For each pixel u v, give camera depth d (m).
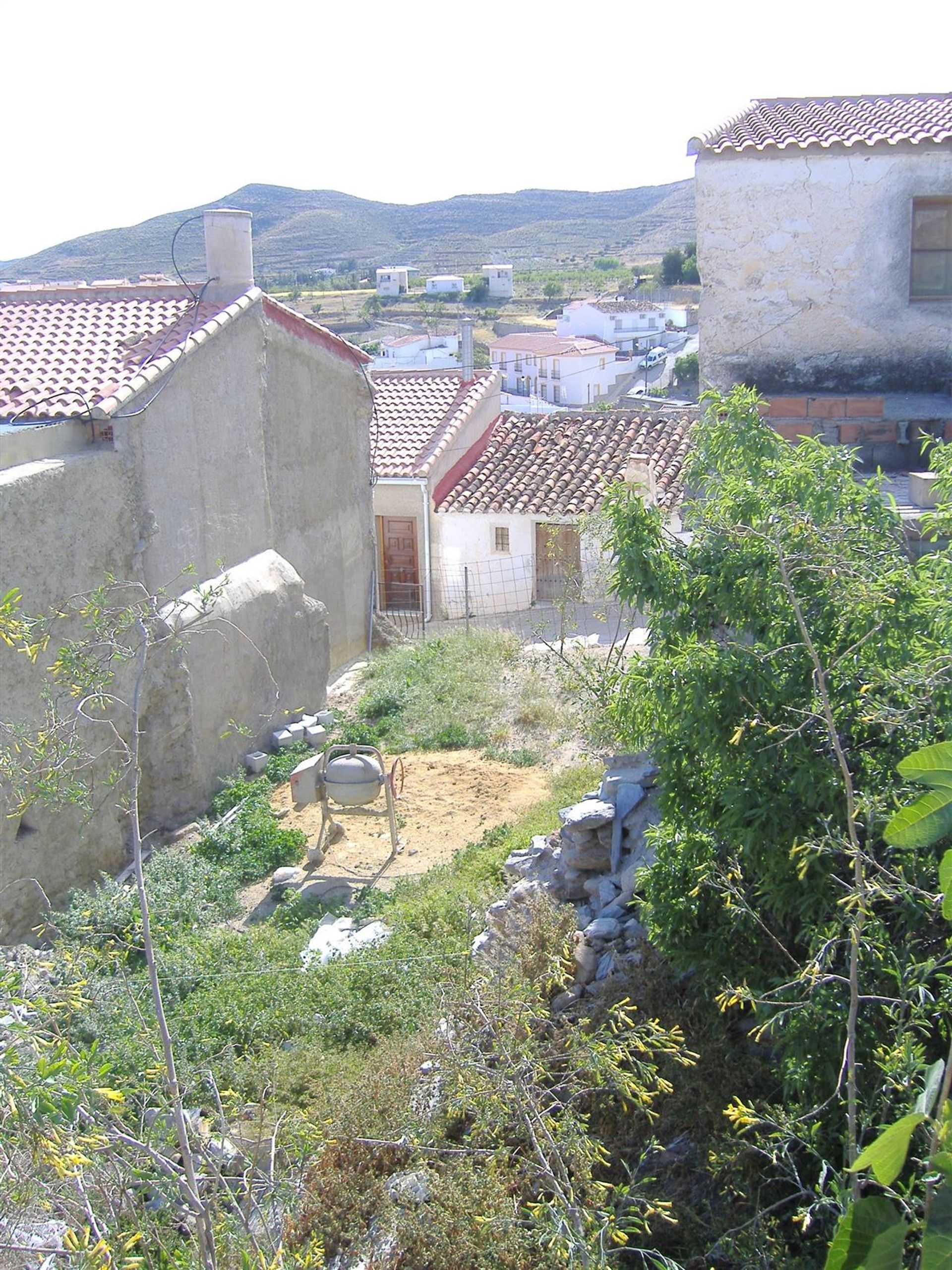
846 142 10.54
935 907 4.70
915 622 5.20
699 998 6.10
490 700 14.62
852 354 11.00
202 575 13.48
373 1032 7.44
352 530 18.11
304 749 14.09
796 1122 4.39
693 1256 4.94
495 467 21.22
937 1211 2.76
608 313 61.22
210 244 14.62
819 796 5.10
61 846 10.69
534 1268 4.63
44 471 10.70
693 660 5.39
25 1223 4.34
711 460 6.56
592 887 8.07
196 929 9.46
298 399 16.08
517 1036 5.33
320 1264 4.87
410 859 10.88
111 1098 3.69
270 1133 6.18
